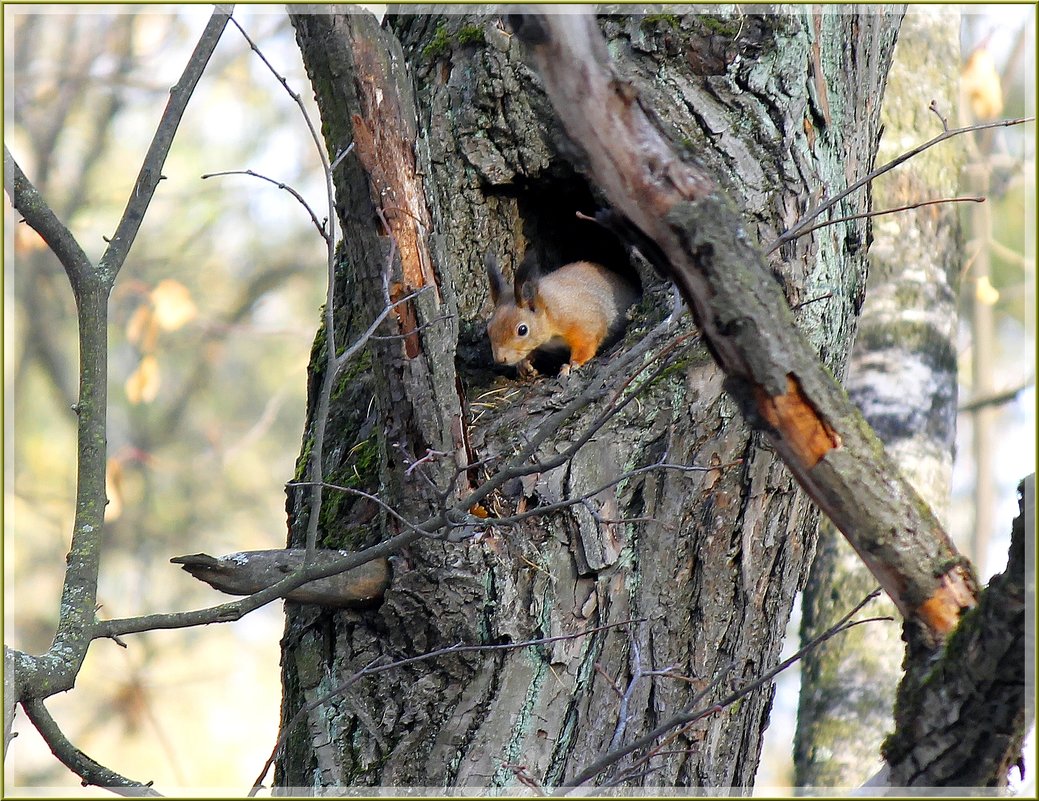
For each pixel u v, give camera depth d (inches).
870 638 449.4
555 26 206.7
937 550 240.4
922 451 462.9
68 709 935.0
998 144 629.6
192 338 1032.8
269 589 279.6
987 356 698.8
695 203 217.6
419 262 297.6
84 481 292.7
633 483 321.1
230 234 1098.7
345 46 285.6
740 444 323.9
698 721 317.1
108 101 1071.6
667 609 319.6
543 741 304.0
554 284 431.5
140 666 965.8
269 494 1082.1
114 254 305.6
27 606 997.2
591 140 216.7
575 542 315.6
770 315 224.4
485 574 306.5
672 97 340.8
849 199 361.4
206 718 1009.5
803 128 347.3
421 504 303.1
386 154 292.2
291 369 1114.1
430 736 305.4
